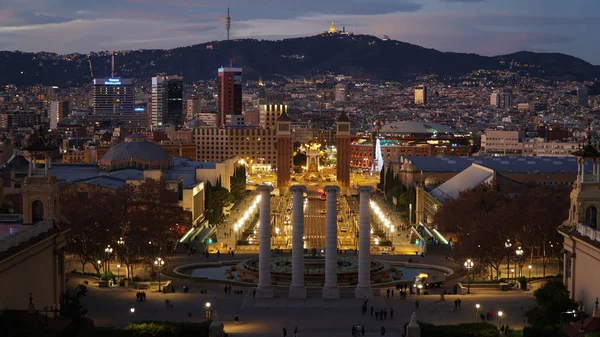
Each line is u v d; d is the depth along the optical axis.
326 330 187.50
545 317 177.75
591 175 198.50
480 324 177.00
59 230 182.50
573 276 193.25
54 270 182.38
